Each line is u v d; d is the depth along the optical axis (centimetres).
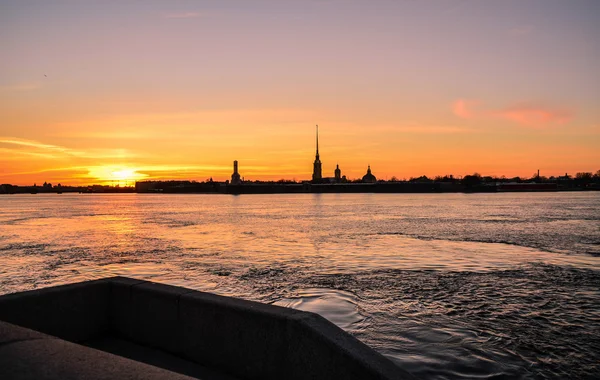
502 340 1211
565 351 1127
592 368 1016
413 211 10706
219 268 2658
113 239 4681
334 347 398
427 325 1356
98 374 308
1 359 331
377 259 2969
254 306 480
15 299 519
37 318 536
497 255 3103
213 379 474
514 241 4044
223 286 2077
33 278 2384
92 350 353
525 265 2638
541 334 1268
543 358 1076
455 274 2342
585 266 2588
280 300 1744
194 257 3203
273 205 17075
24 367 318
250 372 467
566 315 1488
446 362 1041
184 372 491
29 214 11006
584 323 1386
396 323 1380
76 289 575
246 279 2262
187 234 5269
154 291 558
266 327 456
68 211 12938
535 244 3791
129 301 585
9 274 2516
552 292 1869
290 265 2750
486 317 1455
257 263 2861
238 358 478
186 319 525
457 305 1630
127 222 7756
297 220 7850
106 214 10925
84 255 3362
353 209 12412
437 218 7831
